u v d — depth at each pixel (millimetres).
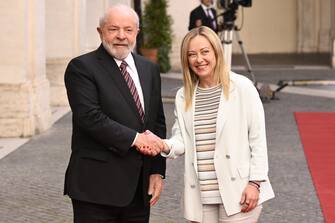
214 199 4594
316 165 9852
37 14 12227
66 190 4652
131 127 4547
